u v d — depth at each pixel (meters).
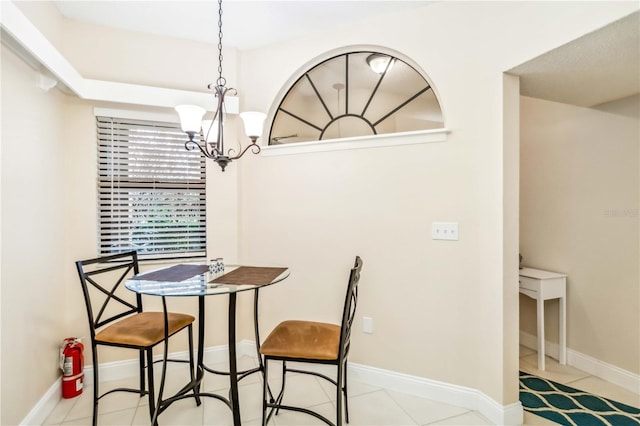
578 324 2.62
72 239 2.36
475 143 2.04
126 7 2.21
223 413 2.03
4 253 1.65
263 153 2.69
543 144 2.88
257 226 2.72
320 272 2.52
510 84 1.91
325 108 2.63
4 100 1.65
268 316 2.69
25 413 1.81
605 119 2.43
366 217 2.37
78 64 2.36
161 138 2.60
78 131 2.37
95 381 1.83
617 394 2.25
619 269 2.36
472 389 2.08
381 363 2.34
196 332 2.67
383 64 2.45
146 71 2.52
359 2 2.17
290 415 2.03
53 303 2.15
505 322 1.91
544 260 2.88
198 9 2.23
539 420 1.97
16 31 1.54
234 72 2.71
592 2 1.47
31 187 1.90
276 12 2.27
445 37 2.13
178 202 2.65
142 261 2.54
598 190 2.48
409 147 2.23
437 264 2.17
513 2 1.83
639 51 1.65
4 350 1.64
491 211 1.97
